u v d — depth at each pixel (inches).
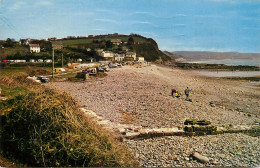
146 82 1421.0
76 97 847.7
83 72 1528.1
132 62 3262.8
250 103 1075.9
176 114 663.1
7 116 342.6
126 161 349.1
